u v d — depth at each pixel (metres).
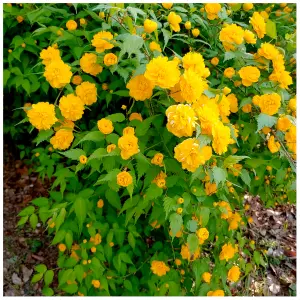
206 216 0.51
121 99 0.69
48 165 0.68
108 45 0.56
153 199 0.52
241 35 0.57
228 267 0.62
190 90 0.47
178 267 0.62
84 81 0.61
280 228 0.93
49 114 0.53
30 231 0.84
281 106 0.56
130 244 0.57
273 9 0.76
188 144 0.45
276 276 0.81
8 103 0.86
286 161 0.59
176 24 0.58
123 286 0.63
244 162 0.62
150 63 0.48
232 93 0.61
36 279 0.59
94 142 0.58
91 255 0.60
